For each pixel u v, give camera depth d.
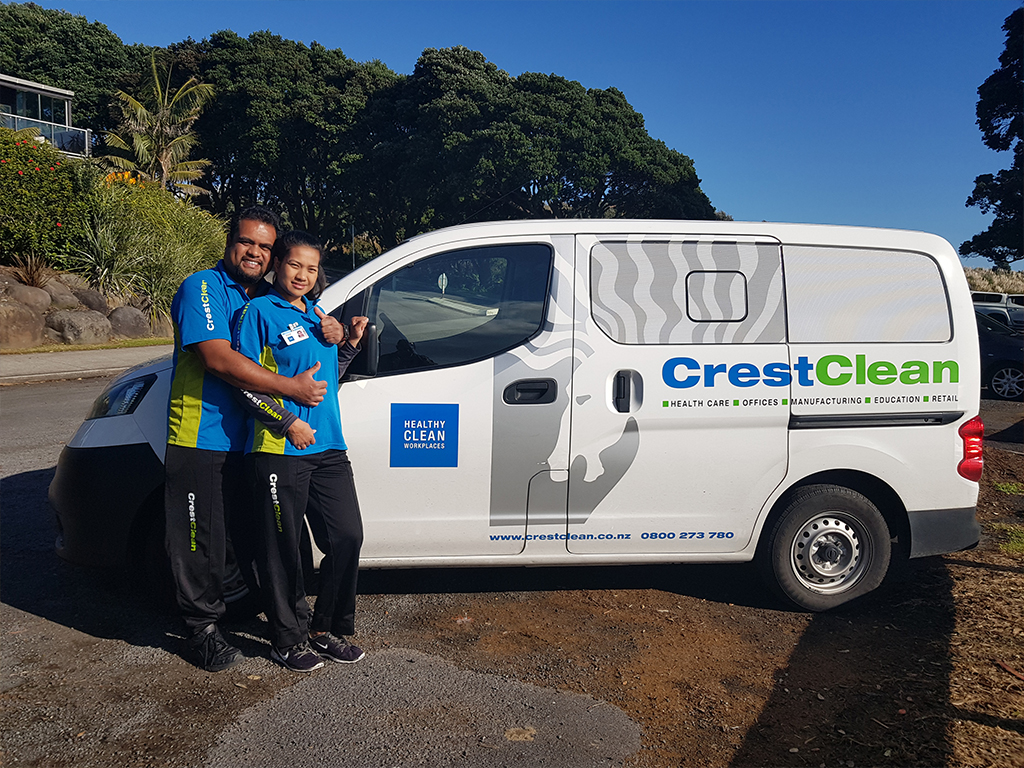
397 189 38.53
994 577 4.43
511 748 2.80
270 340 3.10
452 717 3.00
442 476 3.70
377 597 4.18
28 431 7.98
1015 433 9.15
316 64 42.97
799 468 3.87
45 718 2.96
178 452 3.20
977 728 2.88
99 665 3.38
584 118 35.62
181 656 3.47
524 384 3.72
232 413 3.25
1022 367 12.01
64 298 15.18
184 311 3.07
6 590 4.14
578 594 4.25
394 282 3.78
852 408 3.88
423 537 3.74
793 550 3.93
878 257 3.96
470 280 3.80
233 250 3.23
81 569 4.43
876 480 3.98
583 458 3.77
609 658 3.51
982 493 6.21
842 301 3.91
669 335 3.80
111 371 12.34
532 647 3.62
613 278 3.81
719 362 3.80
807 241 3.92
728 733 2.90
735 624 3.88
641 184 37.88
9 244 15.20
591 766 2.71
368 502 3.68
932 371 3.92
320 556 3.76
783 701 3.13
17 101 29.38
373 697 3.14
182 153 29.16
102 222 16.30
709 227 3.89
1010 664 3.38
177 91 29.80
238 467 3.32
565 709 3.07
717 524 3.88
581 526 3.81
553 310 3.77
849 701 3.12
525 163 34.38
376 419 3.63
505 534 3.78
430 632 3.76
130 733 2.87
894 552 4.87
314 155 42.78
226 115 42.22
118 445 3.68
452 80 37.28
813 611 4.00
